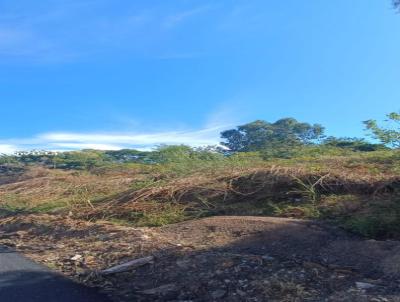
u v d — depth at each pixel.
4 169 34.06
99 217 11.36
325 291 5.13
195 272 6.20
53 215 12.40
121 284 6.20
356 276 5.46
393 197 8.46
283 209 9.18
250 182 11.02
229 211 9.98
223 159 15.05
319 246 6.62
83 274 6.77
